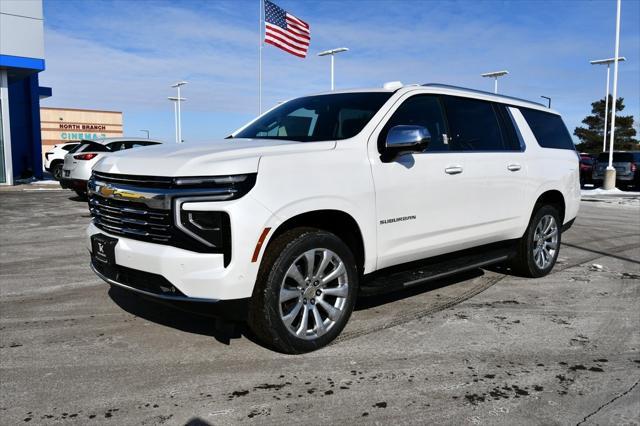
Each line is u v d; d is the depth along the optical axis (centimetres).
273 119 504
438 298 529
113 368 357
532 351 396
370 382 341
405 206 432
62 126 5484
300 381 341
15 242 816
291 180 359
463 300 523
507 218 547
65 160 1322
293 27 2067
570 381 348
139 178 359
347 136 421
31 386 330
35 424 287
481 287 574
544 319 470
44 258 702
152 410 303
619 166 2431
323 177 376
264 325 360
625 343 416
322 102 488
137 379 341
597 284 596
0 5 1778
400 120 446
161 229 346
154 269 344
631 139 6425
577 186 668
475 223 505
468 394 328
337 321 394
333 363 368
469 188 492
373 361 373
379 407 310
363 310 486
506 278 616
